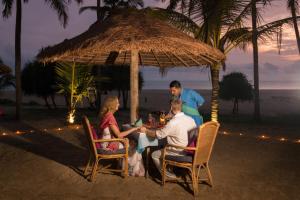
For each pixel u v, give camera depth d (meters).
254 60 17.72
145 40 5.87
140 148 5.92
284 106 45.59
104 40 5.99
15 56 15.72
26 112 21.50
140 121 6.43
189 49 6.19
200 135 5.12
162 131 5.54
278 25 10.98
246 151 8.56
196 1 10.96
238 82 30.00
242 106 43.41
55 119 15.91
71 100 13.98
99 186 5.66
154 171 6.45
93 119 16.70
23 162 7.20
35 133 11.24
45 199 5.08
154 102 53.09
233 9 10.72
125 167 5.99
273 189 5.61
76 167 6.79
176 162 5.43
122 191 5.43
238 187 5.68
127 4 21.62
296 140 10.35
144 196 5.23
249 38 11.41
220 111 34.44
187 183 5.80
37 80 24.17
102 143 6.02
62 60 8.45
